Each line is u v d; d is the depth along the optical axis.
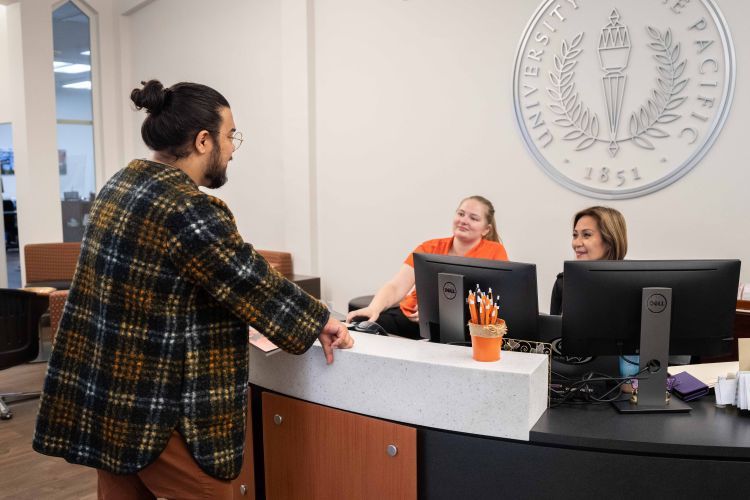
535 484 1.61
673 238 3.58
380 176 4.86
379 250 4.93
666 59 3.52
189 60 6.40
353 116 4.98
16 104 6.49
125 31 7.07
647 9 3.56
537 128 3.99
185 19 6.38
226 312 1.53
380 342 1.88
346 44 4.96
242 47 5.84
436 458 1.69
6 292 3.81
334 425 1.83
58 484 3.12
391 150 4.77
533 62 3.96
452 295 1.97
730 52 3.32
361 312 2.77
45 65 6.51
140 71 7.02
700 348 1.83
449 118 4.41
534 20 3.93
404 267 3.10
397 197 4.77
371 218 4.95
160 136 1.58
